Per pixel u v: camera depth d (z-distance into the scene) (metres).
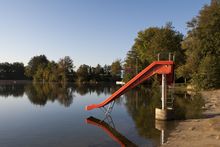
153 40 77.56
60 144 15.62
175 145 13.77
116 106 34.00
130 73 85.12
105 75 138.75
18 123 22.84
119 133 18.41
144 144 15.17
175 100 37.47
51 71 138.38
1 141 16.38
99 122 23.06
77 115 27.31
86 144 15.62
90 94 57.09
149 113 27.36
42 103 39.47
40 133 18.73
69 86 94.81
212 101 35.19
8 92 62.59
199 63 57.72
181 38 80.44
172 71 22.30
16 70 177.25
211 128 17.56
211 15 57.50
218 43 55.62
